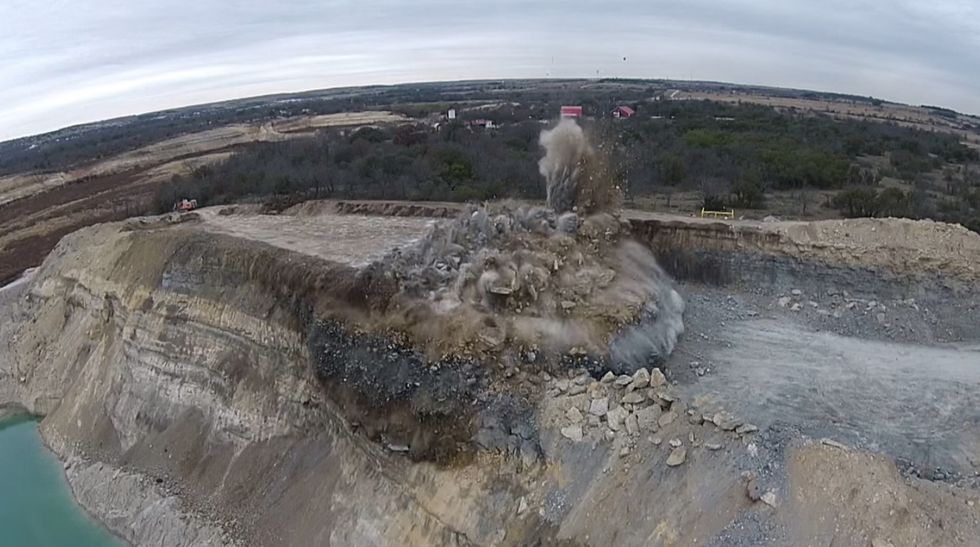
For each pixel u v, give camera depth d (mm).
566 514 17469
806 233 28828
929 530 14258
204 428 27906
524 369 20219
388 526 20203
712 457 16906
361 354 22547
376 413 21531
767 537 15070
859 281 27391
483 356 20422
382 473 21266
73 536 26250
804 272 28281
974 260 26250
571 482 17938
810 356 22297
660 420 18203
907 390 19859
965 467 16281
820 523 14930
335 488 22406
